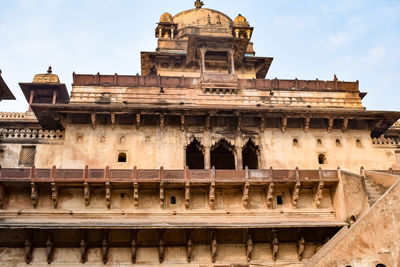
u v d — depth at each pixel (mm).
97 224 15789
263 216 18062
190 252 16609
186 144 19922
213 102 22625
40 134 19672
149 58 26828
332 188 18984
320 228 17875
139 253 16594
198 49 24250
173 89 22766
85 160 19109
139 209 17609
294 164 20281
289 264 17250
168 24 30391
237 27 29234
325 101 23688
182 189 18172
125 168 19125
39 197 17297
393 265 14078
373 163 21062
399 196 14883
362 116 21016
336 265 14227
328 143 21031
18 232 16359
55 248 16312
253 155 22484
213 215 17812
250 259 17062
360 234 14539
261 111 19969
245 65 27062
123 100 22203
